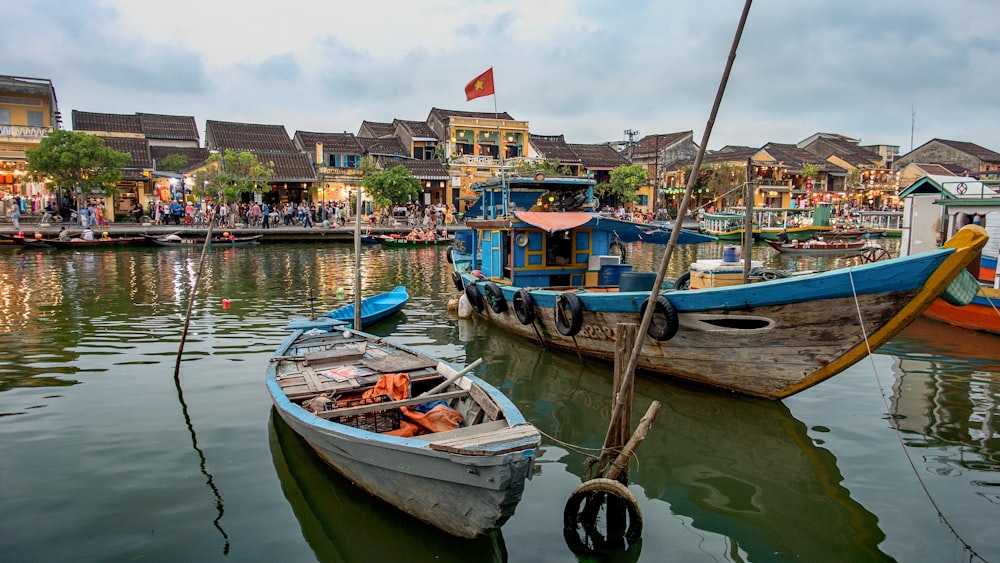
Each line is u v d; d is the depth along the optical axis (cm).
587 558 475
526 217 1063
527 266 1129
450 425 581
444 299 1602
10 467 598
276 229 3097
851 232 3369
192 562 457
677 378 841
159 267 2086
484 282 1180
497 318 1205
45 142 2709
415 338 1158
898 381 872
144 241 2756
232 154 3212
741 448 659
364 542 495
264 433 685
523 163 4047
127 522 507
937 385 853
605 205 4641
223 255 2528
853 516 527
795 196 5069
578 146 4947
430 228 3375
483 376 921
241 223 3300
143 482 573
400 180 3562
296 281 1861
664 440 681
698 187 4709
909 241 1507
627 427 535
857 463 620
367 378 688
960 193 1377
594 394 841
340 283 1838
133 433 681
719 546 490
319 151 3844
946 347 1059
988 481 581
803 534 503
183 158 3634
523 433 458
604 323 886
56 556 459
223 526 506
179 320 1260
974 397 804
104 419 719
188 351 1015
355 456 520
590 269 1167
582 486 490
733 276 841
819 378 699
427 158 4347
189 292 1605
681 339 791
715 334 754
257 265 2227
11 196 2883
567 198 1240
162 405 766
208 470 599
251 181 3300
